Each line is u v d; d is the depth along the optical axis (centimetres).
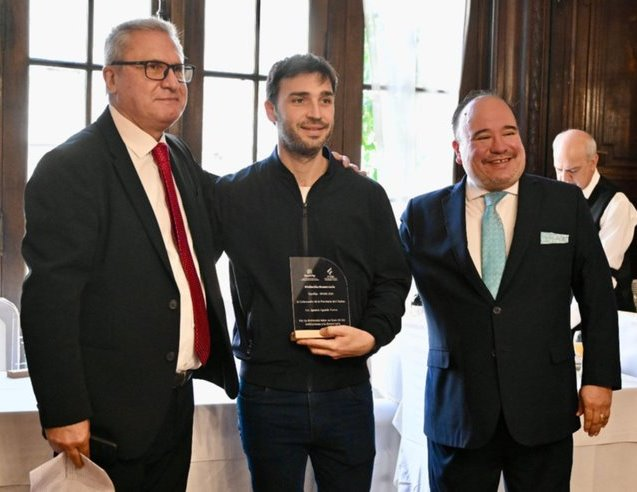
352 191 210
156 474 193
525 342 204
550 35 411
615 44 421
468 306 208
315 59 203
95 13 357
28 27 349
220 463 237
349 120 397
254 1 379
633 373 285
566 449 209
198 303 193
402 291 211
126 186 182
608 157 425
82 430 173
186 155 211
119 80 189
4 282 352
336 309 201
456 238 212
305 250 204
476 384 206
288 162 209
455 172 404
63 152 180
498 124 209
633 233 387
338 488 206
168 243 190
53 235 173
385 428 295
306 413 200
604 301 210
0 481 218
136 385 180
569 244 210
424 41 398
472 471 210
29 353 172
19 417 218
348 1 393
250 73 380
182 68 194
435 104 402
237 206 208
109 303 179
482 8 406
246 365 206
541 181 217
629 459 248
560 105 414
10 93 348
